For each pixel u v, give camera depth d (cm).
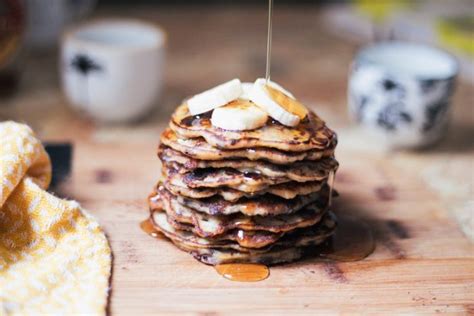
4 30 82
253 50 103
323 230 65
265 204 62
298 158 61
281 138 61
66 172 73
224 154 61
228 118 61
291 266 63
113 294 60
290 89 92
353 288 62
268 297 60
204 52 101
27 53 97
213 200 62
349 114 88
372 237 67
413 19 103
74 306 58
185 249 64
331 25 112
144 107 83
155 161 76
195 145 62
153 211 66
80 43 79
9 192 63
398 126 79
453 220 70
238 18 113
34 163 67
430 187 76
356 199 72
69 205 64
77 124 83
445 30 99
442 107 79
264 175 61
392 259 65
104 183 72
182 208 63
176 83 92
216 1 117
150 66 81
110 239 65
